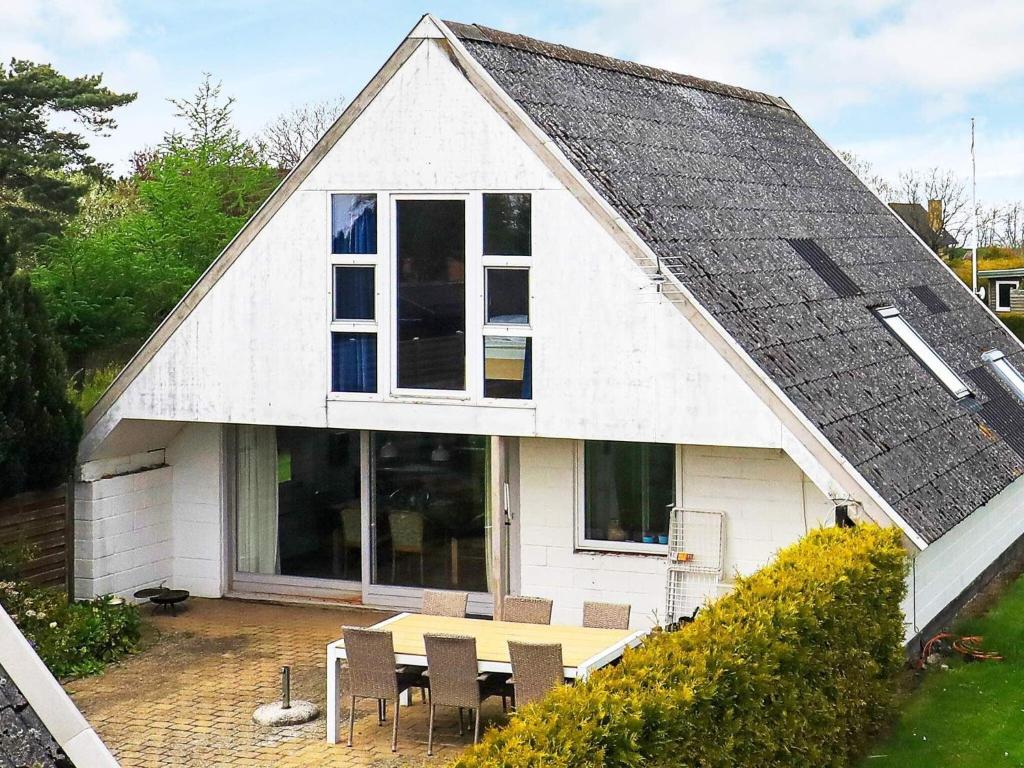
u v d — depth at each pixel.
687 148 17.86
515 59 15.70
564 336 14.50
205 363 16.20
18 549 15.57
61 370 16.30
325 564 17.80
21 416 15.58
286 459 17.92
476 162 14.75
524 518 16.41
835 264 18.45
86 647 14.98
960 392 17.61
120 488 17.22
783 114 23.88
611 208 14.18
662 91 19.19
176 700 13.73
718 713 9.21
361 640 12.09
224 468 18.00
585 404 14.45
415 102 14.96
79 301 24.53
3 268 15.86
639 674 8.86
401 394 15.32
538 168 14.47
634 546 16.02
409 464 17.20
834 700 11.11
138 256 26.59
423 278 15.17
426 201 15.10
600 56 18.06
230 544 18.14
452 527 17.00
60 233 32.47
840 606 11.13
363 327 15.47
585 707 8.19
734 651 9.54
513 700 12.84
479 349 14.93
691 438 13.95
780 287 15.98
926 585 14.81
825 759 11.02
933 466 14.66
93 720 13.12
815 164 22.78
